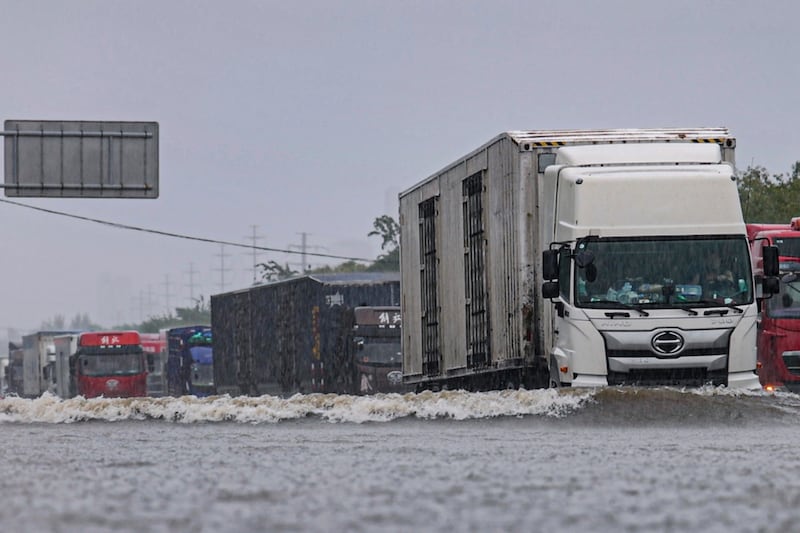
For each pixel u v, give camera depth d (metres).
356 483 21.94
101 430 45.28
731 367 52.69
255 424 46.75
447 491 20.39
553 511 17.56
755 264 76.38
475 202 66.38
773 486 20.95
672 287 52.84
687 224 53.47
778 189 146.00
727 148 59.00
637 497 19.36
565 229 54.28
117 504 18.77
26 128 94.50
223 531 15.59
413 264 80.00
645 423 45.12
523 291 58.66
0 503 19.12
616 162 55.12
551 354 55.41
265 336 137.88
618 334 52.44
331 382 117.81
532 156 58.72
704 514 17.17
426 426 44.62
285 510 17.86
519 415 46.03
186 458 29.55
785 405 46.50
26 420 51.09
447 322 72.25
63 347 196.88
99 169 94.69
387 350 114.88
